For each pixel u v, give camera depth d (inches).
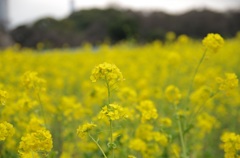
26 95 185.6
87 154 173.9
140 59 425.1
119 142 159.5
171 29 1041.5
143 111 158.4
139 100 203.9
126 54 490.0
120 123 169.6
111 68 121.3
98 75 121.6
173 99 177.2
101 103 206.1
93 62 417.1
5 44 842.8
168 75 323.6
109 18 1028.5
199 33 1043.9
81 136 120.2
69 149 195.0
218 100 288.5
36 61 442.0
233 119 256.7
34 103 172.7
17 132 178.2
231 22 1063.0
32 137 114.9
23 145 117.3
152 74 361.7
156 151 167.2
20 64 394.0
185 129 165.6
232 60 438.6
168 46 474.3
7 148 167.0
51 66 413.7
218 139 239.3
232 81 154.8
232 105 273.0
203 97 175.9
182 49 456.4
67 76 383.2
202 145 217.8
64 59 484.4
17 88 245.1
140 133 168.1
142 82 265.3
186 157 158.4
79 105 202.1
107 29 989.2
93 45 948.0
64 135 201.5
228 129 248.8
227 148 128.1
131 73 345.1
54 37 919.7
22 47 904.3
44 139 115.1
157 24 1047.6
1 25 932.6
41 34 919.7
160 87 312.3
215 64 433.1
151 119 168.9
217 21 1056.8
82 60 450.3
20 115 191.9
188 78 317.4
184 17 1066.1
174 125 182.9
